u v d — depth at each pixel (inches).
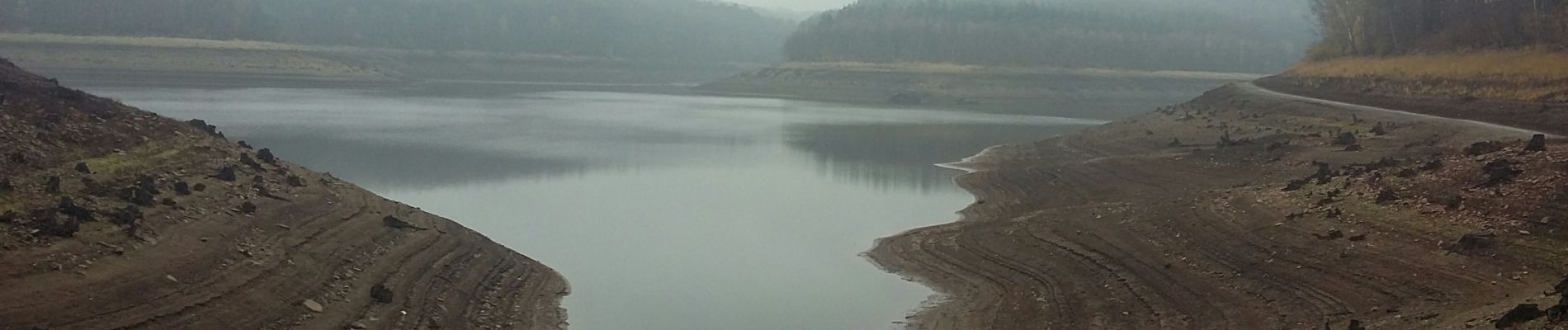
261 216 884.0
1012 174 1772.9
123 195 831.7
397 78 5994.1
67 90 1075.9
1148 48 6461.6
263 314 705.0
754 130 2881.4
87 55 4704.7
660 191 1633.9
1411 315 717.9
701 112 3681.1
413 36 7362.2
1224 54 6855.3
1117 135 2169.0
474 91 4975.4
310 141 2233.0
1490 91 2042.3
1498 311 642.2
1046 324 823.7
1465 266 804.0
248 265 765.3
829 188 1701.5
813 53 6520.7
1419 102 2089.1
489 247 1025.5
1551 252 787.4
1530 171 964.0
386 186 1609.3
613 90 5570.9
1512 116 1752.0
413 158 1990.7
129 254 714.2
